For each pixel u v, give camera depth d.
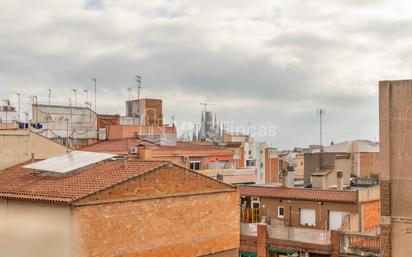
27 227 27.09
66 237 25.45
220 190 32.56
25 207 27.22
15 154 36.50
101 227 26.33
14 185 29.45
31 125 64.69
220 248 32.47
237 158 81.62
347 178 63.06
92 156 32.25
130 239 27.53
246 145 91.44
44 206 26.48
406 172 25.89
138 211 27.98
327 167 61.88
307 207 48.84
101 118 75.69
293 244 43.75
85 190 26.52
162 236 29.12
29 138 37.25
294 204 49.62
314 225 48.28
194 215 30.97
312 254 43.06
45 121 70.81
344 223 44.78
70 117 73.56
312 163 63.06
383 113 26.38
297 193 50.03
